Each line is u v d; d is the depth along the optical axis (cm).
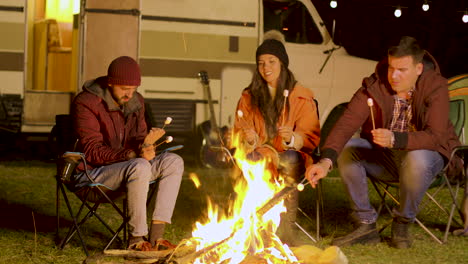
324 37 866
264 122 460
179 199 617
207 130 841
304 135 454
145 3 827
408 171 427
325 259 366
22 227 490
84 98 420
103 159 407
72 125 424
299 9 860
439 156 435
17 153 877
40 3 946
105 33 823
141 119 441
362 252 433
